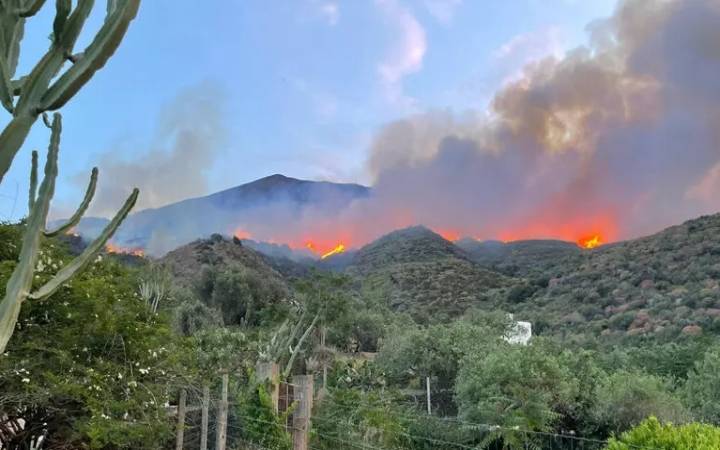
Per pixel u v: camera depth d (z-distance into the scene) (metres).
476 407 15.52
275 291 52.81
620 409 16.23
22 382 6.75
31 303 7.07
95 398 6.95
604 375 18.59
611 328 46.62
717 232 59.47
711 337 34.69
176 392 8.67
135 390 7.40
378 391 15.66
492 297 65.69
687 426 5.97
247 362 14.45
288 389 10.41
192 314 35.44
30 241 3.16
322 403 10.43
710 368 20.33
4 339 2.93
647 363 26.98
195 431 9.18
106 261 10.01
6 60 3.25
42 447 8.02
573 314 52.69
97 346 7.69
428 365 25.55
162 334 8.70
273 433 8.82
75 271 3.31
